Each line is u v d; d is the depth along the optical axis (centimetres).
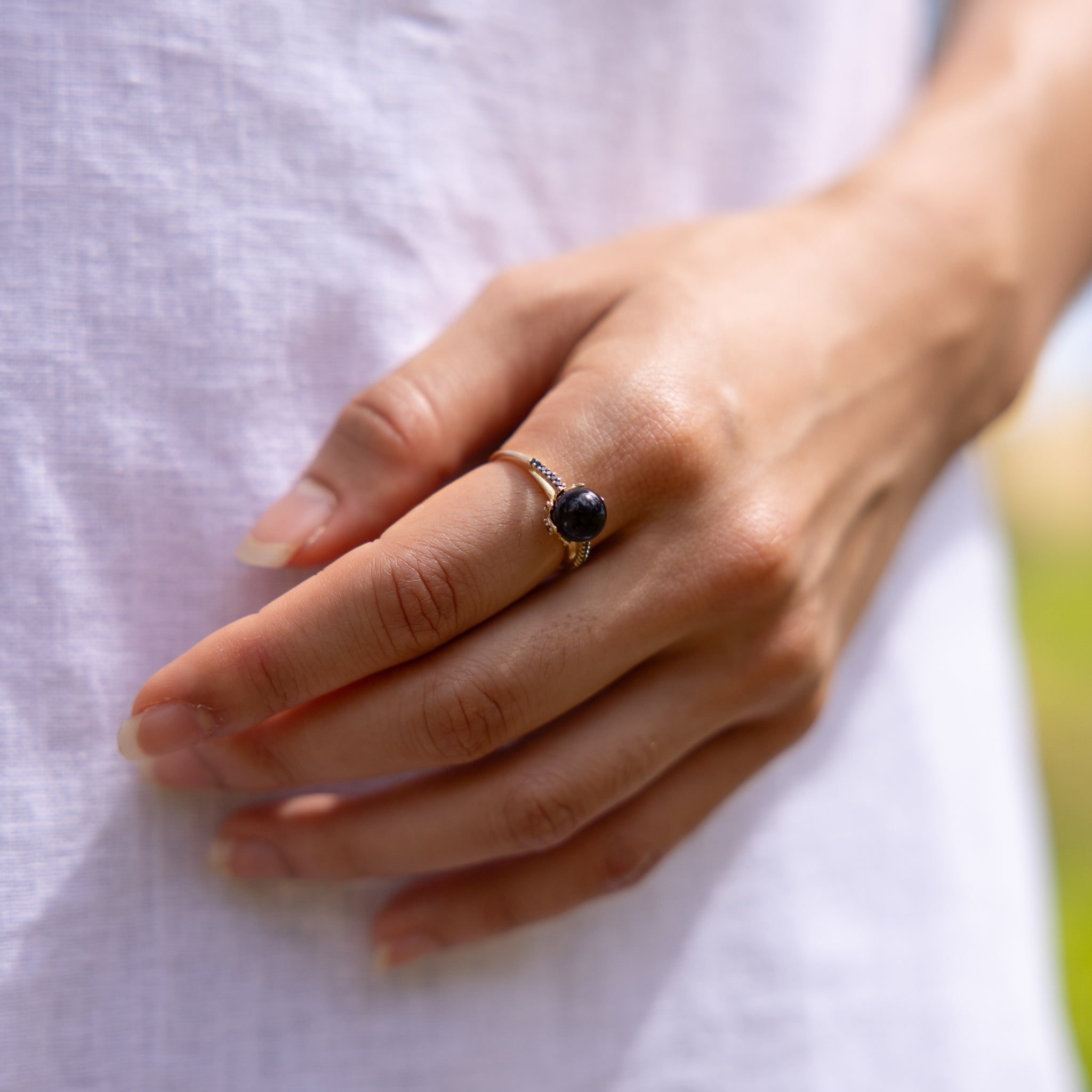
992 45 38
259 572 32
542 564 30
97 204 30
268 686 29
